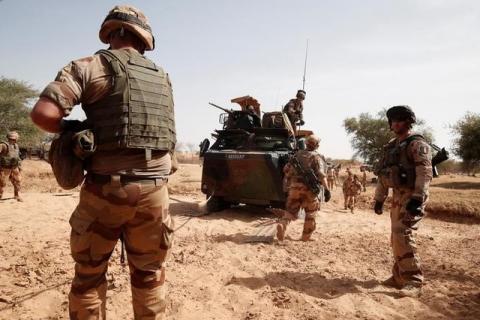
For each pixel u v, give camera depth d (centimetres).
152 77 246
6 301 371
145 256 250
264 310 381
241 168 1007
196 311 371
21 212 904
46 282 430
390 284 476
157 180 240
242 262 545
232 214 1054
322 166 691
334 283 479
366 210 1446
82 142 213
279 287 451
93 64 225
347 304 408
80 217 232
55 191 1559
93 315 235
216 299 404
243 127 1191
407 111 454
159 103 243
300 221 977
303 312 382
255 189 1016
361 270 542
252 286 452
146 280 252
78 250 231
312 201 694
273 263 557
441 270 556
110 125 222
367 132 5222
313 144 696
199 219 945
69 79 212
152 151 238
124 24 253
